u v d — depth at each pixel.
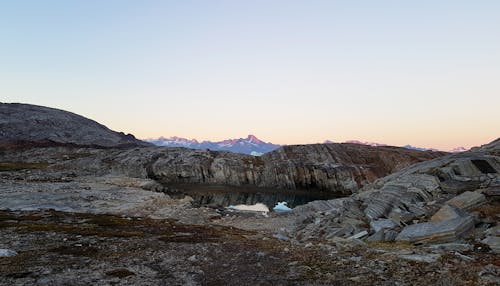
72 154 172.50
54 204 62.91
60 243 32.53
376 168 122.44
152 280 22.23
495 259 24.77
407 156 131.88
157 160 136.88
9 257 26.67
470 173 49.28
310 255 28.77
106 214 57.22
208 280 22.48
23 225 41.19
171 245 33.38
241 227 54.88
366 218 45.94
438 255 25.64
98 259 27.05
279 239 42.19
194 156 137.38
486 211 36.44
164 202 72.56
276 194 112.12
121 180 105.25
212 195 104.06
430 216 39.06
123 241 34.56
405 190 47.75
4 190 74.56
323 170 118.81
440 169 50.66
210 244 34.31
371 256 27.30
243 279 22.56
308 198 105.38
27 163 150.38
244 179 127.56
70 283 20.97
